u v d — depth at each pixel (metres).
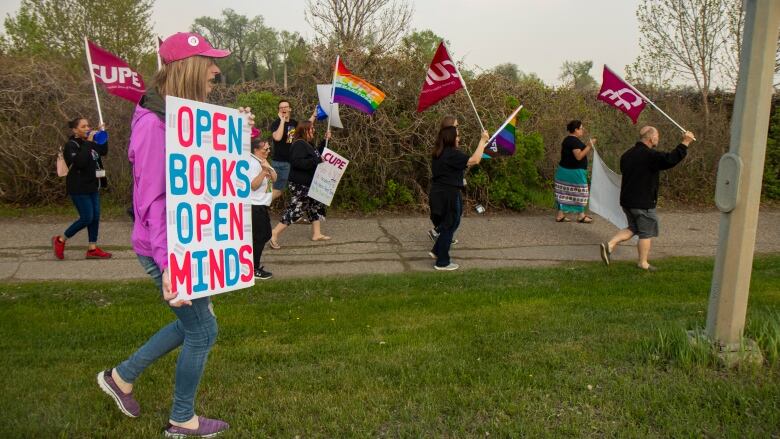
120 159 10.97
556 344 4.45
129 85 7.84
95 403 3.42
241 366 4.08
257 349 4.44
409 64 11.28
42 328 5.00
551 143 12.66
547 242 9.09
